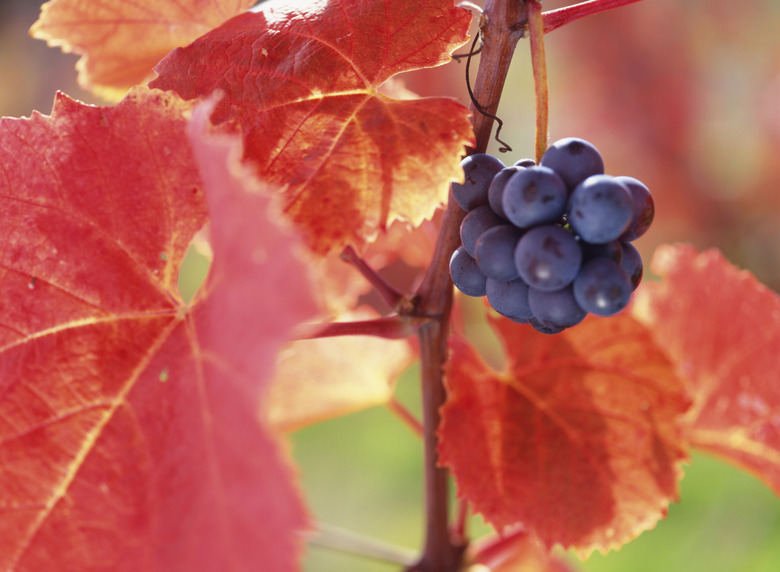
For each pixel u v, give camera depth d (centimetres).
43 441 46
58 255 47
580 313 45
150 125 47
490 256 45
